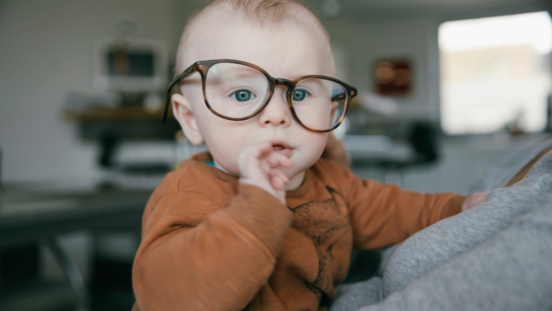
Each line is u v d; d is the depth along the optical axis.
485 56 5.19
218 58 0.48
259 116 0.45
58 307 1.18
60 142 4.31
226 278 0.36
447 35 5.43
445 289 0.31
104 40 4.78
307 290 0.50
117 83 4.89
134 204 1.25
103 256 2.10
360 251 0.78
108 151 3.47
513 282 0.29
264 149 0.41
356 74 5.90
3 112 4.10
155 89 5.09
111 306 1.86
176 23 5.42
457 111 5.37
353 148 4.19
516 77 5.02
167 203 0.46
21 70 4.20
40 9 4.31
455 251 0.38
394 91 5.71
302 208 0.52
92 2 4.69
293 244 0.48
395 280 0.42
